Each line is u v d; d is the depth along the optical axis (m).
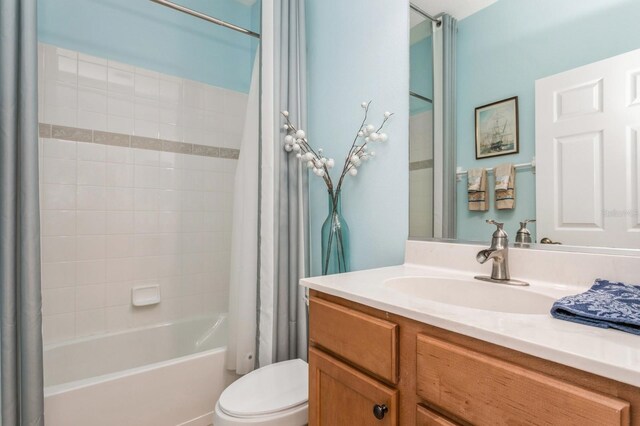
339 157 1.69
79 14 1.89
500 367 0.55
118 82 2.01
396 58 1.43
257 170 1.67
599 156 0.88
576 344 0.50
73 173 1.86
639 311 0.59
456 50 1.22
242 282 1.64
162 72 2.17
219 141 2.40
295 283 1.70
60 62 1.83
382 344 0.77
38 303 1.19
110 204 1.98
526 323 0.61
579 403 0.46
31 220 1.18
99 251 1.94
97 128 1.94
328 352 0.95
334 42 1.73
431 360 0.67
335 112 1.71
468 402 0.60
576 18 0.92
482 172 1.14
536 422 0.51
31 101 1.19
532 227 1.01
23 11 1.19
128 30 2.05
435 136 1.28
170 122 2.20
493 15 1.12
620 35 0.84
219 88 2.41
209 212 2.36
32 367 1.16
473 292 1.01
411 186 1.36
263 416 1.08
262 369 1.39
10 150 1.15
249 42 2.57
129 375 1.44
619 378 0.43
